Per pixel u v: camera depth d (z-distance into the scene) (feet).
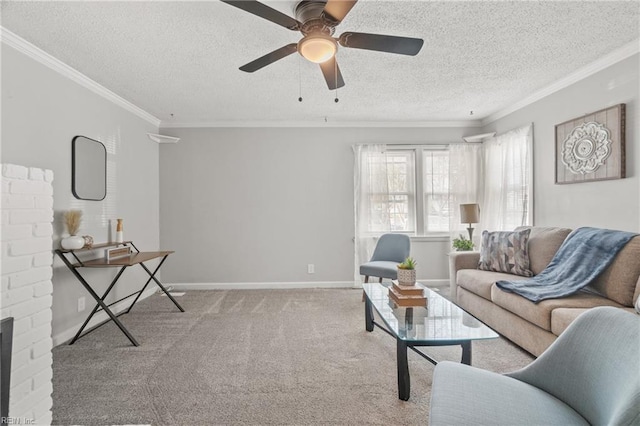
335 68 7.34
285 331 9.30
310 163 14.70
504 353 7.79
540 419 3.41
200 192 14.55
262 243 14.66
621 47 8.12
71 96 9.13
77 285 9.29
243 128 14.60
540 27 7.19
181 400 5.92
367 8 6.43
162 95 11.20
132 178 12.32
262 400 5.93
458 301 10.93
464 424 3.28
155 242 14.10
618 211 8.53
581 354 3.78
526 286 7.97
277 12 5.20
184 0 6.11
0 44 7.07
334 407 5.72
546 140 11.01
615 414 2.84
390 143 14.84
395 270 11.05
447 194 14.97
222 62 8.70
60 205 8.71
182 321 10.16
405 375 5.89
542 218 11.28
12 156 7.36
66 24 6.86
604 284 7.08
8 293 4.67
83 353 7.89
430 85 10.53
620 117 8.28
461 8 6.48
